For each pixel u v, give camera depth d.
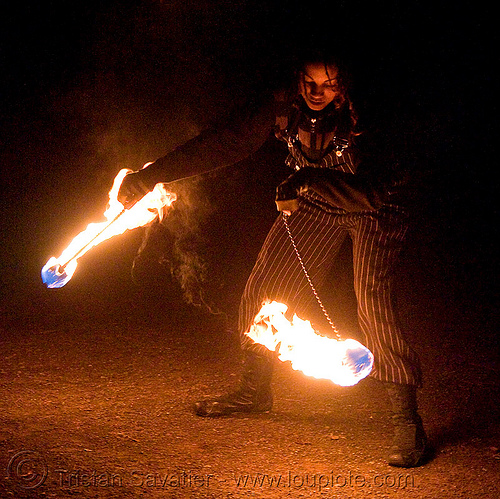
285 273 3.31
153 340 4.63
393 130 2.98
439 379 4.14
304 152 3.14
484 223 7.84
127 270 6.08
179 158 3.16
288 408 3.65
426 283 6.23
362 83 2.93
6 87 9.11
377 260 3.14
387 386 3.19
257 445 3.21
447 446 3.28
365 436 3.35
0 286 5.61
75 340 4.57
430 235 7.50
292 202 2.87
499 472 3.04
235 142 3.15
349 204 2.91
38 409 3.49
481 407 3.75
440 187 8.61
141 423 3.39
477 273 6.50
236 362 4.31
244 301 3.40
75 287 5.67
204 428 3.37
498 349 4.70
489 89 6.23
